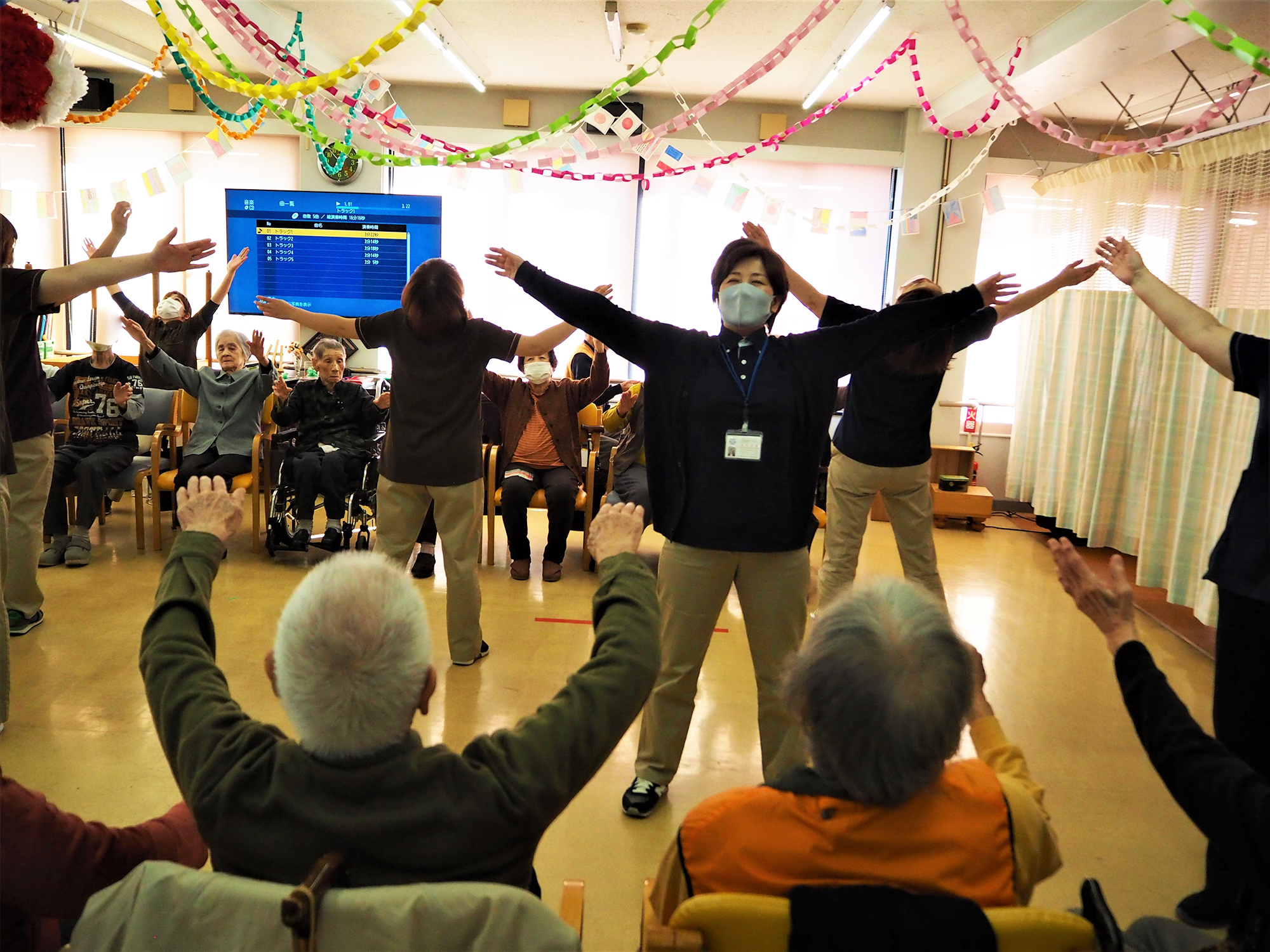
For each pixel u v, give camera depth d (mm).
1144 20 4199
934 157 7082
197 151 7535
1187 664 3924
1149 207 5480
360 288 7359
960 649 1067
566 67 6520
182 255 2652
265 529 5492
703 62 6188
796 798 1071
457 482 3328
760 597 2312
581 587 4621
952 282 7176
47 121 2840
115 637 3650
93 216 7609
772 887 1051
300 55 5672
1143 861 2418
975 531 6535
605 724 1147
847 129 7203
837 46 5449
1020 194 7152
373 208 7234
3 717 2824
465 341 3211
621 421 4906
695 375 2217
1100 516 5688
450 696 3268
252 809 1038
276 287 7348
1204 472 4297
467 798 1044
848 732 1028
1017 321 7355
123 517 5613
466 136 7332
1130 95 6172
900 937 960
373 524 5195
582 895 1313
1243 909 1317
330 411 5059
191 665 1188
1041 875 1097
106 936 985
